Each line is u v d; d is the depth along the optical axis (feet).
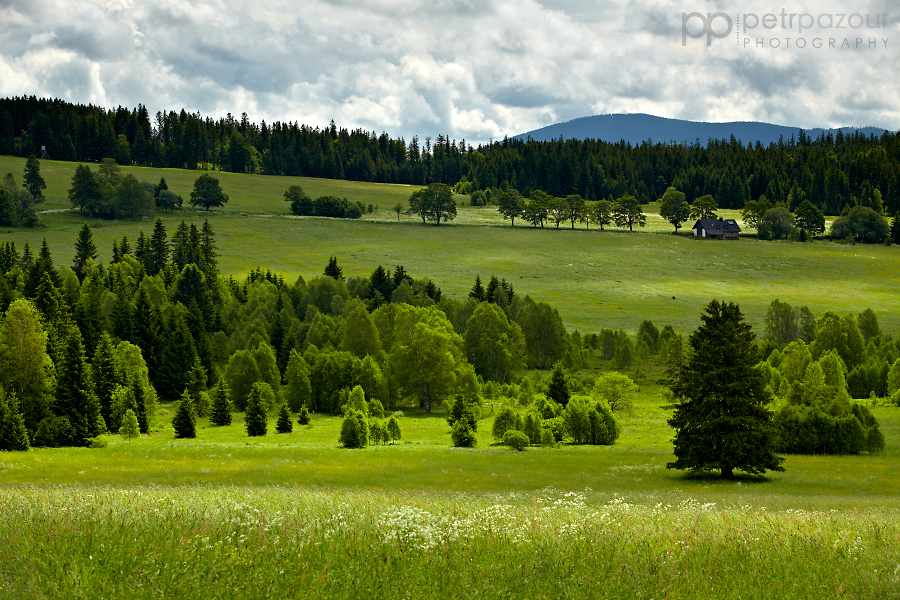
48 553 34.81
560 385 276.41
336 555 36.76
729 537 44.78
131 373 267.18
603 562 37.42
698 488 129.18
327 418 285.64
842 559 40.09
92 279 424.05
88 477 129.18
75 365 205.87
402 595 32.07
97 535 37.91
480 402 303.68
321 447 188.03
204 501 55.88
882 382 306.14
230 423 260.01
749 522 51.85
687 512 59.47
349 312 402.31
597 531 44.68
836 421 193.67
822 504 97.96
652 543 42.19
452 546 39.40
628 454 180.96
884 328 432.25
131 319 357.00
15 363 223.10
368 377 306.96
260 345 321.73
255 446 188.44
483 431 235.81
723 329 146.82
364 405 265.34
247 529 41.55
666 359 370.73
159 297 426.92
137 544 36.65
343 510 51.06
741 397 143.95
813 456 187.93
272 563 34.55
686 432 148.77
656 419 261.44
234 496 63.10
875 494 126.41
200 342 354.95
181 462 154.20
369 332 356.38
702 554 40.52
